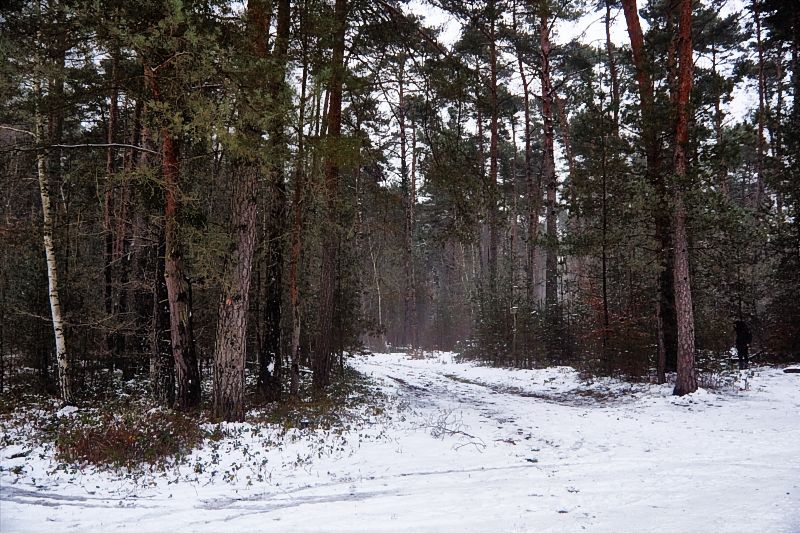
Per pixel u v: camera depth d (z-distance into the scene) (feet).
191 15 26.63
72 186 43.75
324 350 49.06
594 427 34.71
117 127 53.16
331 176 43.88
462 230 44.96
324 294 49.29
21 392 43.93
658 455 26.25
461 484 21.83
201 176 38.91
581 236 56.54
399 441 30.35
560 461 25.95
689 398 42.91
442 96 41.60
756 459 24.54
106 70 36.32
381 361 101.81
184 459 25.20
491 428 34.76
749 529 15.17
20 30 29.89
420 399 48.49
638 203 47.73
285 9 34.83
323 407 38.86
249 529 16.46
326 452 27.35
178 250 35.86
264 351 44.11
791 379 49.65
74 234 44.60
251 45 29.91
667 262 53.72
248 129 27.89
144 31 27.12
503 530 15.83
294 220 43.16
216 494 20.68
